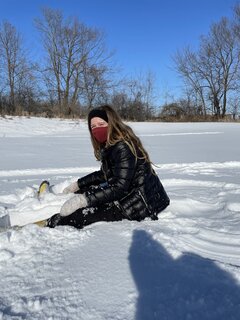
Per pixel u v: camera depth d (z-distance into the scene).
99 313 1.93
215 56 38.44
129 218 3.35
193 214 3.85
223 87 38.66
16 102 32.69
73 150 11.49
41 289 2.18
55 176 6.86
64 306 2.00
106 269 2.39
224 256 2.67
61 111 31.88
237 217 3.62
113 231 3.06
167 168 7.54
